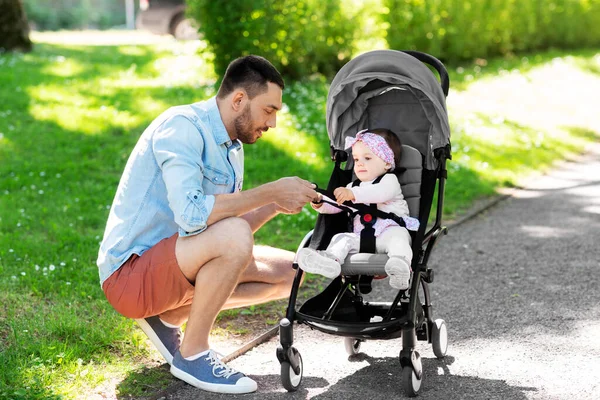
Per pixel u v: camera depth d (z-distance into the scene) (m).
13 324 4.21
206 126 3.69
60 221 6.28
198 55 11.06
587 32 17.28
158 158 3.57
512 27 15.29
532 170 8.62
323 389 3.68
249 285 3.96
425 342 4.29
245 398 3.58
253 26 10.01
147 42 16.31
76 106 9.28
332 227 3.93
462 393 3.60
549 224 6.70
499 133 9.80
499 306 4.82
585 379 3.70
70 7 26.75
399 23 12.80
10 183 7.04
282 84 3.71
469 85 12.23
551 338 4.25
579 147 9.89
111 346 4.11
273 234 6.23
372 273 3.59
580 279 5.27
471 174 8.05
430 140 4.10
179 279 3.59
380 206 3.88
